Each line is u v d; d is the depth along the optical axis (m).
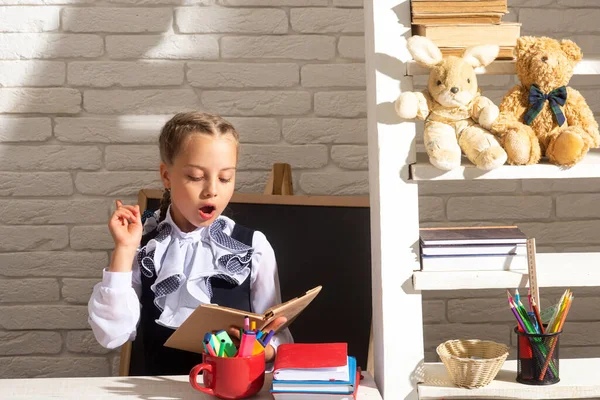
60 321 2.09
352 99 2.07
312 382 1.26
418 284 1.39
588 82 2.09
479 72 1.42
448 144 1.35
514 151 1.35
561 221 2.13
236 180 2.07
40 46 2.01
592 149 1.58
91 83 2.03
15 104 2.02
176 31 2.03
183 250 1.54
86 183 2.06
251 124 2.07
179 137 1.44
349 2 2.05
